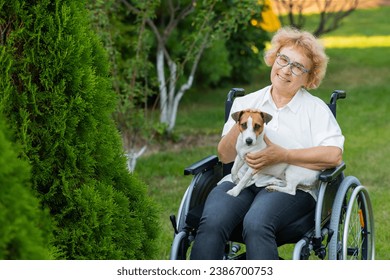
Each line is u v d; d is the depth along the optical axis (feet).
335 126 15.84
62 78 13.16
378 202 25.93
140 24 30.96
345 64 66.95
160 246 20.74
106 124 14.06
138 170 31.07
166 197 26.66
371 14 107.14
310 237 14.94
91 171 13.48
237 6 30.04
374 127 41.04
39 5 12.96
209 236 14.51
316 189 15.61
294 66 15.74
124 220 14.02
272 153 15.14
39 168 12.99
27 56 12.96
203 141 38.09
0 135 9.53
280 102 16.15
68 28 13.19
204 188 15.99
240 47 52.75
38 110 12.92
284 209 14.82
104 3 27.76
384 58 69.97
